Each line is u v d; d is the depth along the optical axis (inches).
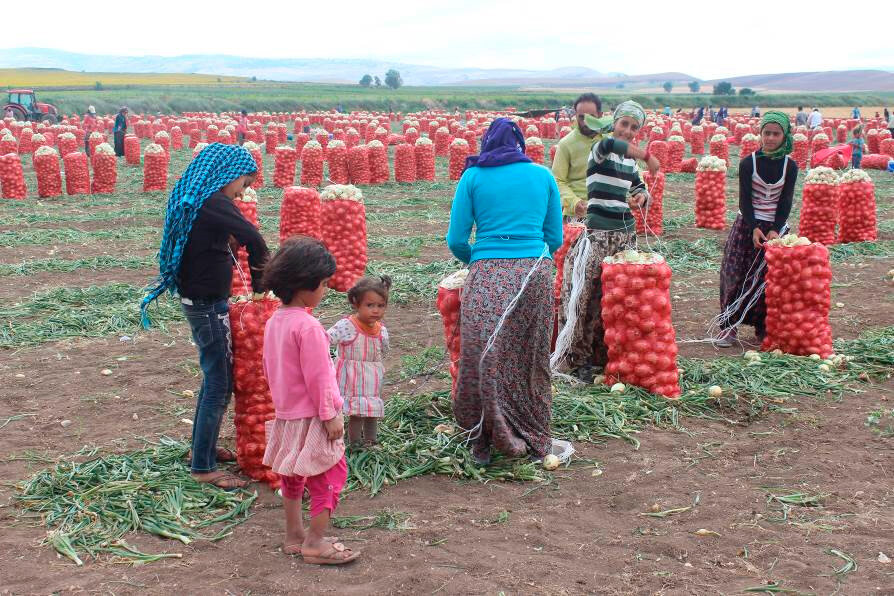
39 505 187.3
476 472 203.9
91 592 151.7
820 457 211.9
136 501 187.0
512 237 202.5
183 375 289.3
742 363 283.1
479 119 1973.4
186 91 3944.4
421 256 531.2
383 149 987.9
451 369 237.6
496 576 155.8
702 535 171.8
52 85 4109.3
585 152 271.7
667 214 719.1
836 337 328.2
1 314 369.1
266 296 196.4
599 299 266.7
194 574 158.4
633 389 252.4
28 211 722.2
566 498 192.1
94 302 394.3
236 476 202.1
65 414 249.9
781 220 300.4
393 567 160.2
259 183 930.1
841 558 161.2
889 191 866.8
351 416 214.8
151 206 758.5
